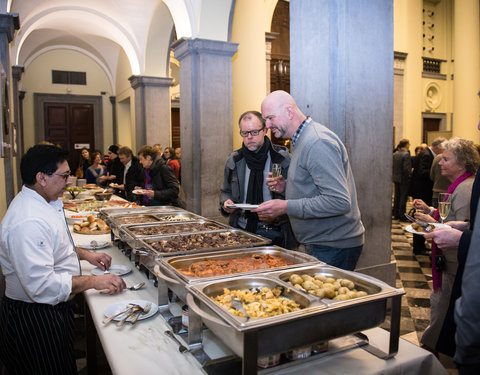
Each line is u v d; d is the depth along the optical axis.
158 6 7.15
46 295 1.45
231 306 1.14
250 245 1.86
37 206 1.50
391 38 2.86
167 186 4.09
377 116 2.83
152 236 2.05
